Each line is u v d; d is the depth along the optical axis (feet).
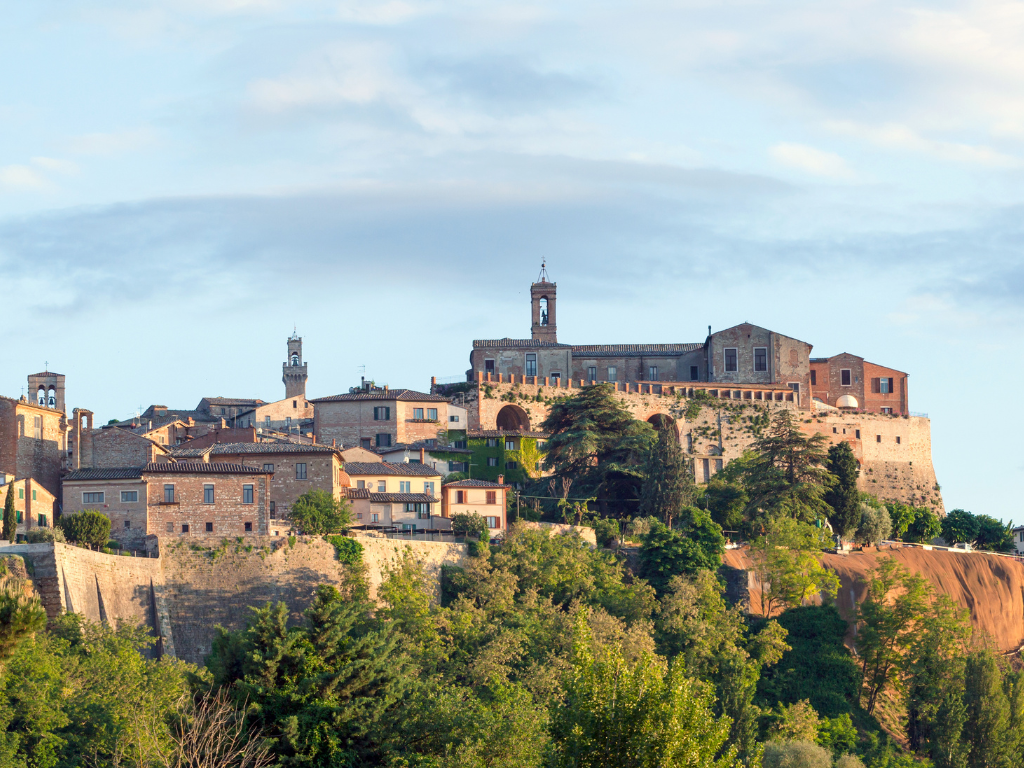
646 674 620.49
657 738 598.75
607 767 601.62
